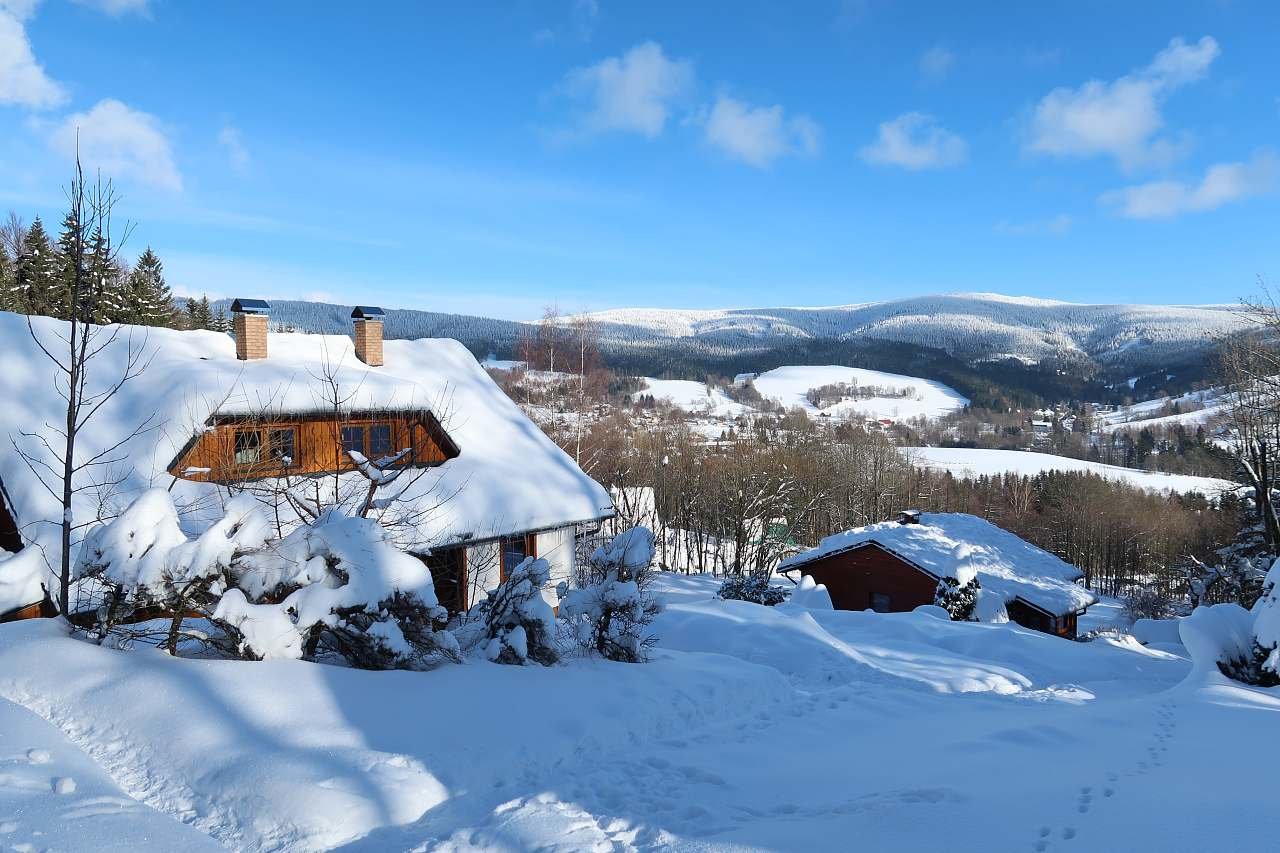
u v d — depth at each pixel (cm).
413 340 2316
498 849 550
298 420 1677
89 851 476
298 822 556
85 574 809
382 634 829
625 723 830
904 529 3047
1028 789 619
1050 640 1769
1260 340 2770
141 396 1571
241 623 795
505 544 1855
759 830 566
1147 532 6419
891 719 1004
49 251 3928
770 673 1119
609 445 4366
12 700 709
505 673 884
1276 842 470
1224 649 1321
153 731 663
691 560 4997
